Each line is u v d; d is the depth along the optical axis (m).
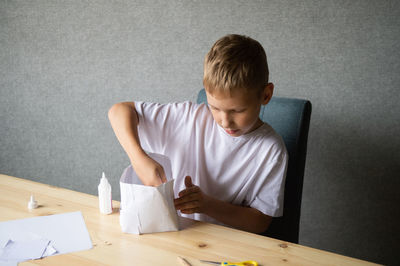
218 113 0.82
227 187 1.00
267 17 1.42
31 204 0.76
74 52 1.80
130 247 0.62
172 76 1.63
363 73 1.33
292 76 1.43
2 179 0.92
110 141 1.83
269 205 0.91
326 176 1.46
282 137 1.04
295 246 0.64
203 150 1.01
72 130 1.91
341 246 1.49
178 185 1.05
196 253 0.61
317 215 1.51
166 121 1.03
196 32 1.54
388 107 1.32
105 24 1.71
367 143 1.38
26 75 1.94
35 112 1.97
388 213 1.40
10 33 1.91
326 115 1.41
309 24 1.36
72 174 1.97
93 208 0.78
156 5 1.59
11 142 2.08
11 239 0.64
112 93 1.77
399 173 1.35
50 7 1.80
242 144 0.96
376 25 1.28
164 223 0.68
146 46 1.65
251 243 0.65
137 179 0.83
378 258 1.44
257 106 0.81
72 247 0.62
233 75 0.74
